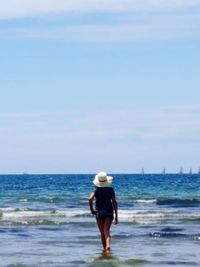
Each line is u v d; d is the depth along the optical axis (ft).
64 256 53.62
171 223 85.56
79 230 75.41
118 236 68.59
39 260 51.31
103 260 51.31
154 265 49.21
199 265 49.34
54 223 83.35
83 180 439.22
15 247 59.67
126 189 256.73
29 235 70.18
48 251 56.90
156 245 61.41
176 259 52.42
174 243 63.05
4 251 56.90
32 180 448.24
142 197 181.37
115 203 56.54
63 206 129.90
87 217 96.27
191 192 224.33
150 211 109.40
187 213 104.53
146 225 82.38
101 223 56.29
